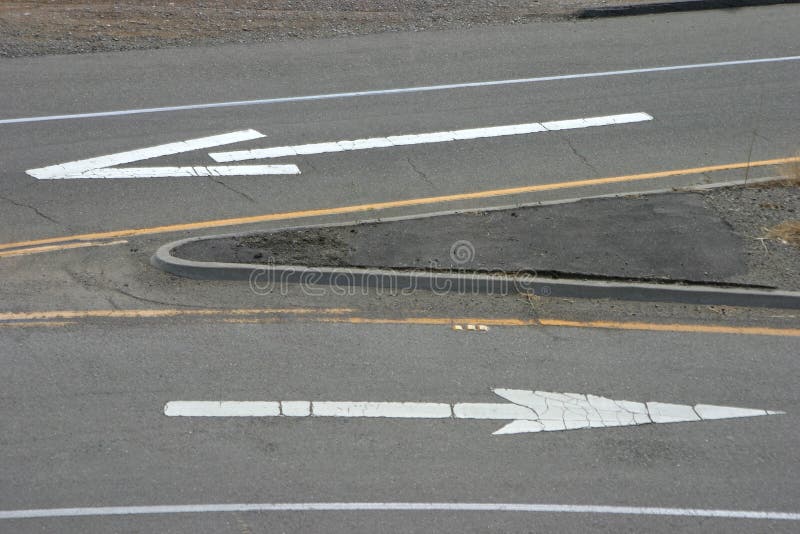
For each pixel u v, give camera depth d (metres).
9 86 14.36
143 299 8.98
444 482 6.76
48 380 7.72
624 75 15.12
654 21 17.67
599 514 6.51
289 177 11.75
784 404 7.72
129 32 16.84
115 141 12.61
